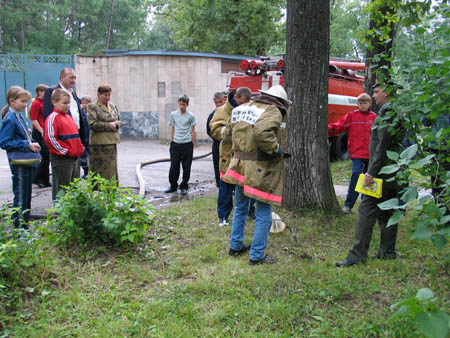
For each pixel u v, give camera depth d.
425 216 2.30
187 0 23.27
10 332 2.89
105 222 4.08
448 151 3.00
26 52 33.31
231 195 5.55
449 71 2.80
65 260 3.97
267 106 3.97
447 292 3.56
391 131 3.65
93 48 38.59
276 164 4.12
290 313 3.19
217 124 5.48
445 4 3.14
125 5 39.72
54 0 37.16
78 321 3.05
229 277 3.84
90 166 6.34
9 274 3.41
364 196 4.23
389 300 3.45
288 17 5.79
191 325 3.01
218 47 23.27
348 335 2.93
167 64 18.55
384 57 3.55
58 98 4.81
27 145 4.80
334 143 12.48
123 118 18.84
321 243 4.98
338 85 12.59
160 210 6.11
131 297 3.43
